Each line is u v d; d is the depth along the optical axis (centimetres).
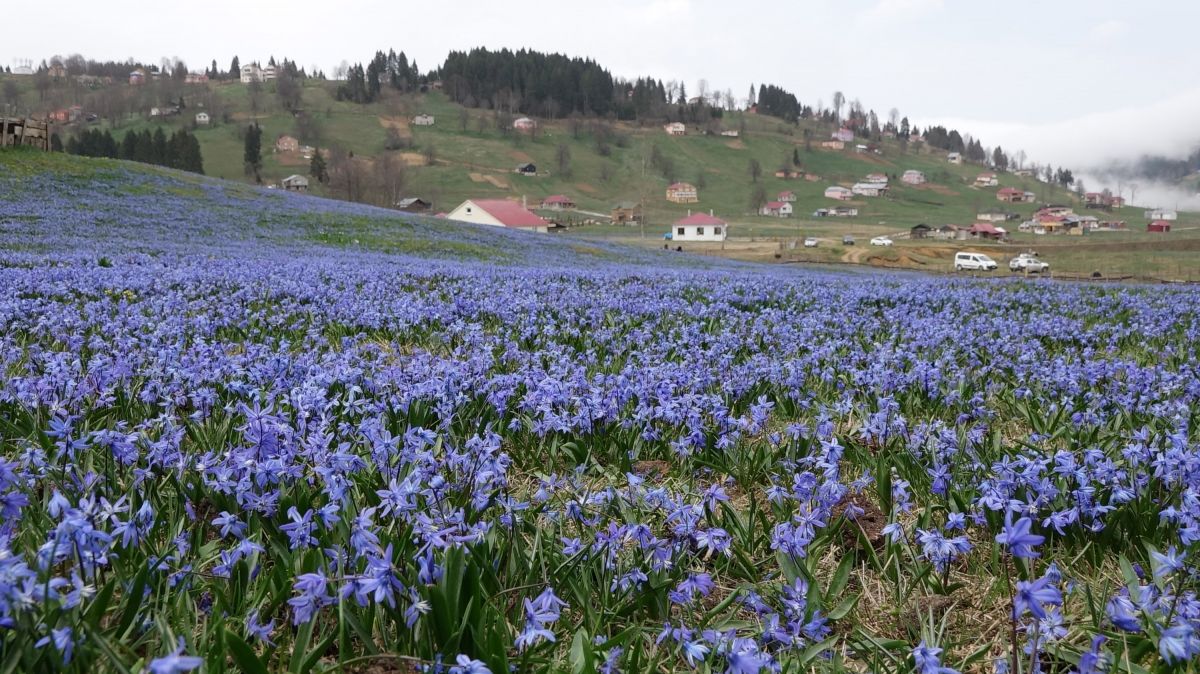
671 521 418
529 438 590
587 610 338
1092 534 424
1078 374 830
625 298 1509
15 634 252
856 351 1002
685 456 555
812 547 417
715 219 12669
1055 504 436
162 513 390
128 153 18600
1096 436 619
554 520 434
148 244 2988
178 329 939
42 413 536
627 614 355
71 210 3850
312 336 953
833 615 356
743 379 765
